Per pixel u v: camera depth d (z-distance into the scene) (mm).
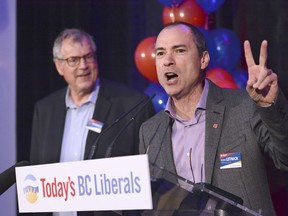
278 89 2232
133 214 1760
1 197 4172
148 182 1603
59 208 1803
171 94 2752
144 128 2850
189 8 4082
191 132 2727
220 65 4047
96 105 3939
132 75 5074
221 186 2557
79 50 3930
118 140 3799
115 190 1668
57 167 1808
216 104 2705
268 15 4449
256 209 2508
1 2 4363
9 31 4359
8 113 4312
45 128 4035
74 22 5074
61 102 4066
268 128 2305
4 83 4328
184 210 1824
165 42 2736
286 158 2369
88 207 1728
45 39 5031
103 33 5082
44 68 5008
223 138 2615
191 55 2732
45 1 5047
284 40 4383
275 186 4246
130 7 5082
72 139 3920
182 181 1764
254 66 2148
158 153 2729
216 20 4703
